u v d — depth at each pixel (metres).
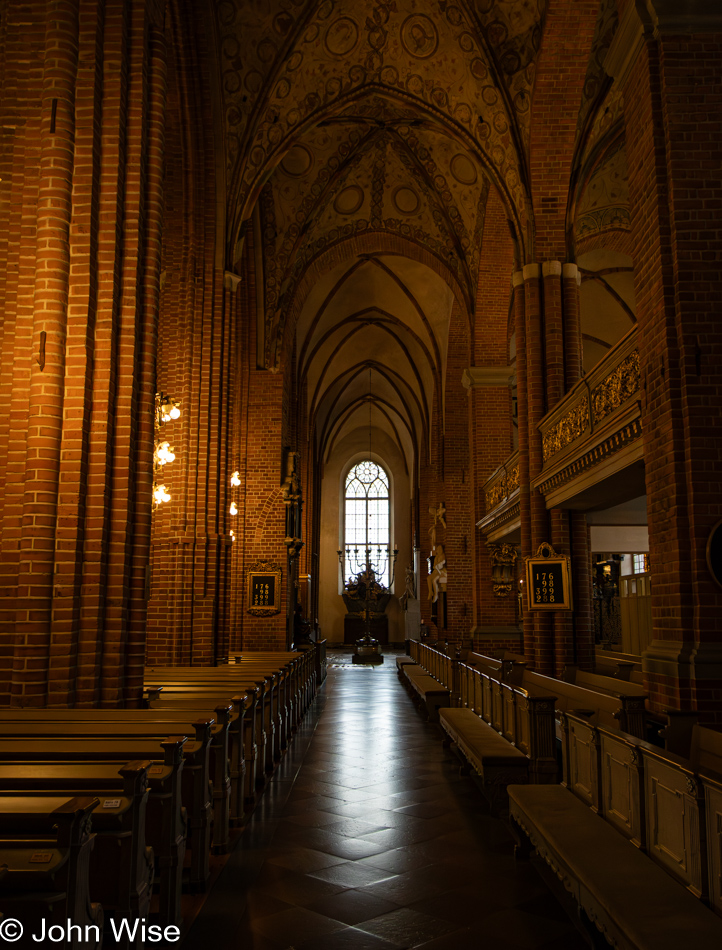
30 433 6.48
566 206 13.59
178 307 12.94
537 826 4.58
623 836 4.34
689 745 6.13
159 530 12.41
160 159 7.41
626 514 13.73
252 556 18.12
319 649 20.47
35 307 6.58
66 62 6.81
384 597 38.75
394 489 40.19
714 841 3.46
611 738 4.80
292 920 4.48
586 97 12.77
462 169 16.64
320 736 11.58
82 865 2.72
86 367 6.65
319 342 25.55
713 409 7.04
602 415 9.80
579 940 4.22
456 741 8.48
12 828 3.28
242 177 13.60
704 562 6.87
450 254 18.59
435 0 12.73
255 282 18.47
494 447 18.19
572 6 11.74
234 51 12.78
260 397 18.55
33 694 6.18
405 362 29.14
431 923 4.46
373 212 18.50
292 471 18.64
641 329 7.87
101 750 4.62
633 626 15.56
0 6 7.01
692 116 7.47
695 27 7.57
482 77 13.39
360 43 13.55
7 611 6.43
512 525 15.59
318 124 14.66
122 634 6.74
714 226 7.31
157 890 4.90
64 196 6.68
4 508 6.57
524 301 13.75
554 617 12.91
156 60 7.48
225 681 8.68
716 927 3.10
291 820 6.70
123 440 6.89
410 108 14.55
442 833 6.29
